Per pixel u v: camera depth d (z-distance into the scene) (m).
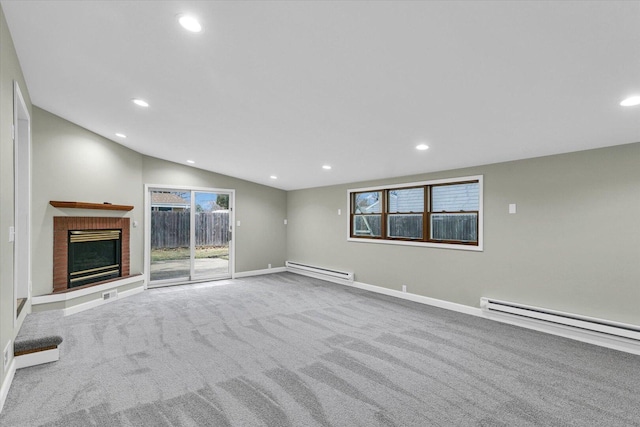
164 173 6.02
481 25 1.66
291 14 1.76
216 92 2.94
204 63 2.44
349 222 6.18
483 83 2.23
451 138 3.39
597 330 3.17
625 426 1.99
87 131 4.66
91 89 3.22
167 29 2.05
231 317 4.12
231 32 2.00
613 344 3.14
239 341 3.31
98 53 2.50
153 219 5.95
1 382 2.17
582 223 3.41
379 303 4.84
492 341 3.32
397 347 3.16
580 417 2.07
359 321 3.98
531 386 2.44
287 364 2.78
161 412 2.08
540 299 3.70
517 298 3.89
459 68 2.08
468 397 2.28
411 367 2.73
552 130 2.94
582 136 3.03
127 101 3.38
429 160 4.26
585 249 3.39
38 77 3.10
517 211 3.90
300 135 3.86
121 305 4.68
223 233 6.83
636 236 3.09
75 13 2.03
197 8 1.80
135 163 5.58
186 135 4.38
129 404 2.17
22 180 3.51
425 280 4.86
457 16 1.62
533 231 3.77
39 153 4.04
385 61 2.12
